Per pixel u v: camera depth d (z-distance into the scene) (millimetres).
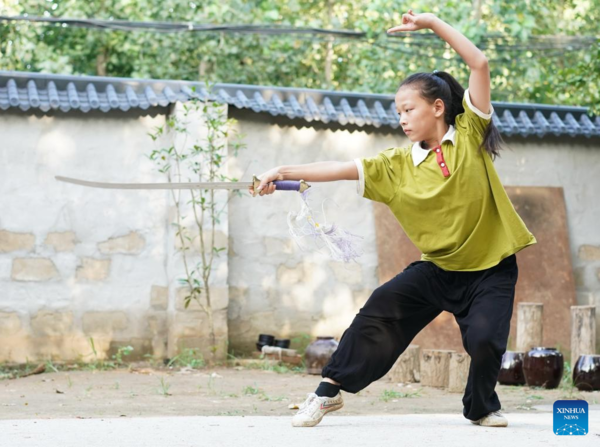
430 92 4793
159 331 10805
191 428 4715
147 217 10844
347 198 11531
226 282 10773
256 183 4832
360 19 16375
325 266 11406
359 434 4484
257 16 16828
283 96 11273
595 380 9164
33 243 10500
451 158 4758
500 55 16000
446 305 4941
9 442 4215
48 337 10461
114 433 4516
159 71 17062
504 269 4828
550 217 12039
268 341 10891
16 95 10344
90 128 10734
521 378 9523
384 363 4996
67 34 17781
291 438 4340
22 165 10531
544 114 12164
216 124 10570
